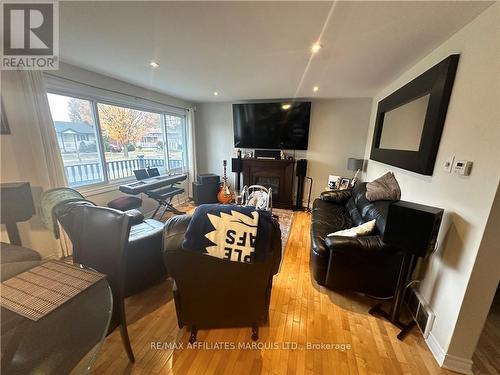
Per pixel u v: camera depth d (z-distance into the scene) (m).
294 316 1.73
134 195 3.28
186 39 1.78
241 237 1.11
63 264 1.16
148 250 1.88
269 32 1.64
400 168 2.29
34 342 0.77
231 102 4.77
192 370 1.30
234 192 4.98
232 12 1.40
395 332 1.59
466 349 1.29
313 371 1.31
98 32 1.68
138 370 1.30
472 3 1.20
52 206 1.82
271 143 4.53
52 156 2.26
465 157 1.32
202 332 1.57
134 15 1.44
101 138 3.04
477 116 1.24
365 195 2.66
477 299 1.22
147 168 3.71
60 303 0.89
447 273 1.40
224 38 1.76
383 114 3.05
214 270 1.21
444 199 1.50
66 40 1.81
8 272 1.08
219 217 1.13
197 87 3.45
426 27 1.50
